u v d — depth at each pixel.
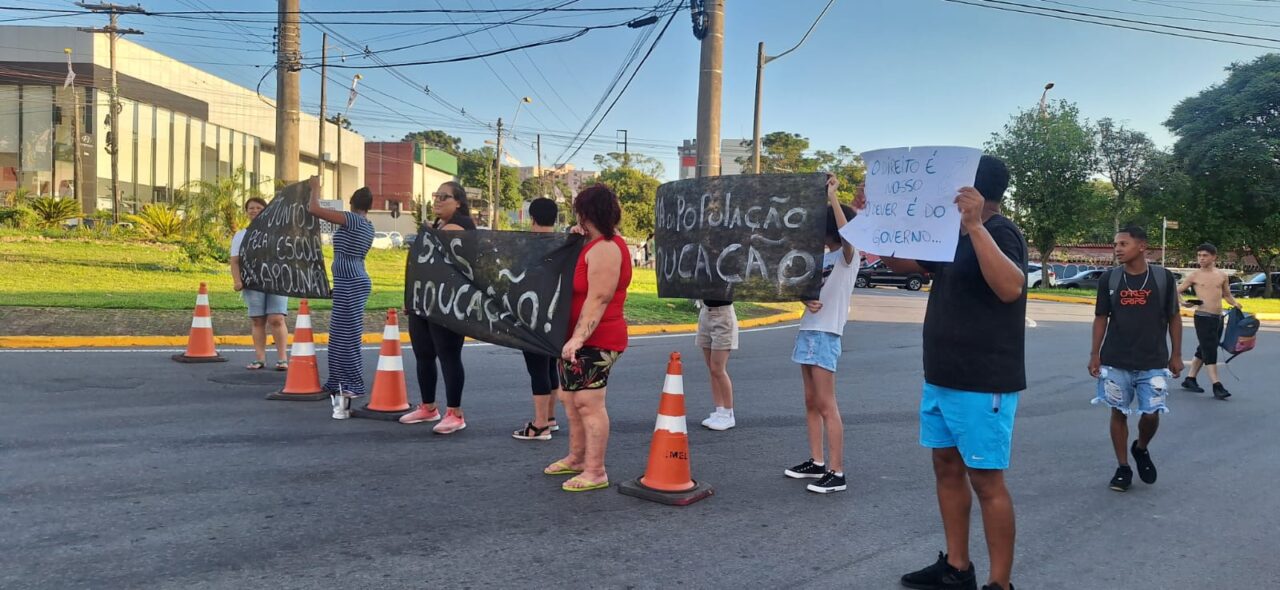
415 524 4.13
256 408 6.63
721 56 15.05
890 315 19.61
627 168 61.16
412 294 5.94
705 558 3.82
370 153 75.94
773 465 5.53
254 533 3.93
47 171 41.75
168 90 47.28
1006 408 3.15
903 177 3.23
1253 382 10.35
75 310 11.56
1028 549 4.12
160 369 8.26
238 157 53.50
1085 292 33.84
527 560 3.71
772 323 17.31
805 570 3.71
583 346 4.71
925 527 4.34
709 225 5.08
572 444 5.07
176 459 5.13
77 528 3.91
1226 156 35.84
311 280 7.04
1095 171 37.66
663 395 4.77
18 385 7.23
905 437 6.48
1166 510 4.83
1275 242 37.03
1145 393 5.21
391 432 6.03
